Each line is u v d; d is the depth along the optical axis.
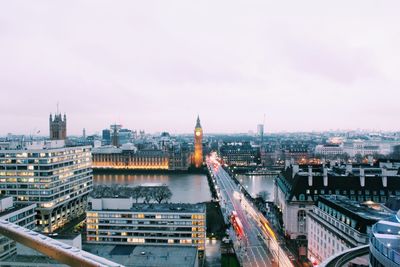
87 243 162.75
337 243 132.25
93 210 183.12
